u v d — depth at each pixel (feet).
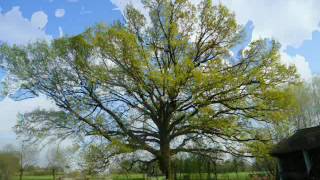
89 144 89.81
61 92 94.27
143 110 96.78
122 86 92.27
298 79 90.58
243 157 94.89
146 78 88.28
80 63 91.86
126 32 86.94
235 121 90.53
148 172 100.58
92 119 91.97
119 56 87.40
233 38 97.45
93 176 103.60
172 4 95.45
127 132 93.40
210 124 87.81
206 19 95.76
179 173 120.57
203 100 86.12
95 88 93.76
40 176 213.66
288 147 87.61
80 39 90.43
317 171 79.82
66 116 92.73
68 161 91.97
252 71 87.40
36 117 93.97
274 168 120.67
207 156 98.53
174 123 94.99
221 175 145.18
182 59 92.58
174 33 93.40
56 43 93.40
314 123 156.97
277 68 88.63
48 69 94.07
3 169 193.88
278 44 89.97
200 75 82.48
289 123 99.55
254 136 92.79
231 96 88.99
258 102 89.66
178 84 84.07
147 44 94.79
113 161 91.61
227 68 90.33
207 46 96.48
